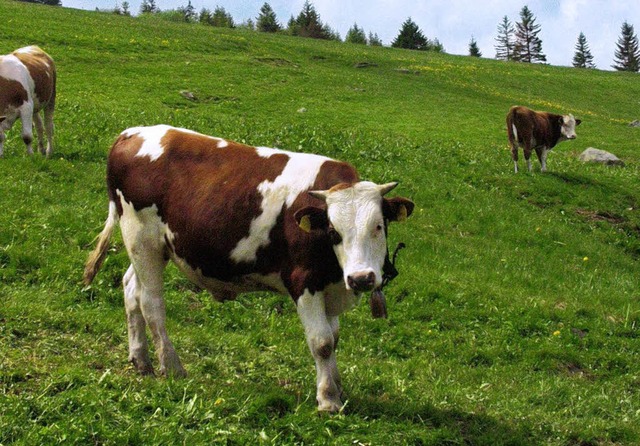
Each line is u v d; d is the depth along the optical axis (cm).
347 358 1005
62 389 698
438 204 1867
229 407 696
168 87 3469
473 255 1578
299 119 3256
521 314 1302
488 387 955
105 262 1141
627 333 1303
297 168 730
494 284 1434
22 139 1791
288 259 713
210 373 825
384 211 689
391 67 5431
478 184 2155
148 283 784
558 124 2386
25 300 954
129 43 4350
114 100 2986
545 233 1822
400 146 2455
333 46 6700
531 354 1143
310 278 701
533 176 2269
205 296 1138
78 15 5450
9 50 3653
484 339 1186
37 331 854
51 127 1730
